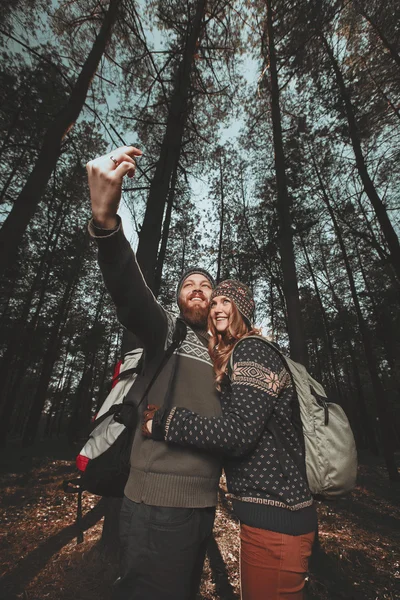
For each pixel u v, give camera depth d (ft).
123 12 19.60
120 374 5.21
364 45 30.50
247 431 3.27
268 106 32.94
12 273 44.19
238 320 4.53
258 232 41.47
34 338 50.37
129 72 22.77
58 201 44.37
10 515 14.30
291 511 3.54
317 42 29.01
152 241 13.33
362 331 40.60
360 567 11.22
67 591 8.44
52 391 100.78
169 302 56.85
